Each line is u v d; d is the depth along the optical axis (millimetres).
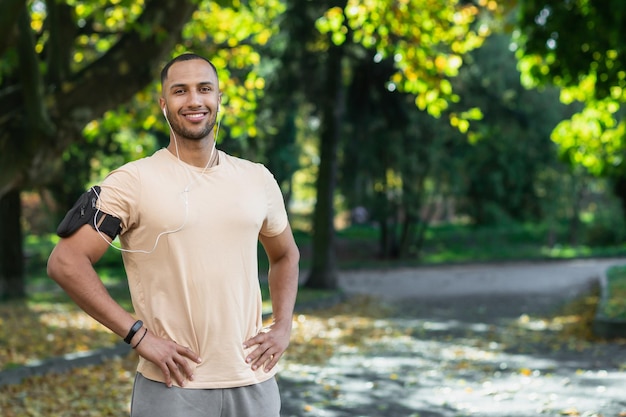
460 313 17094
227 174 3275
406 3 12219
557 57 13289
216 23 14312
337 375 9508
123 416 7238
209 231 3178
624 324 12031
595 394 7906
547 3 13125
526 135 29406
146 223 3150
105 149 22703
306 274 28078
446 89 12633
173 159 3240
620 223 41562
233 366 3191
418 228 44469
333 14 12625
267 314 15156
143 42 9375
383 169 28781
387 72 21984
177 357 3105
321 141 21969
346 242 40375
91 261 3125
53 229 28078
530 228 43531
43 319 14328
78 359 9773
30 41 8570
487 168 34781
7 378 8562
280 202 3477
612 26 12398
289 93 20828
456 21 13789
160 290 3176
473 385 8672
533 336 12859
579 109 33812
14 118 9172
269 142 27172
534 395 7934
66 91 9242
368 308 18250
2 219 19000
